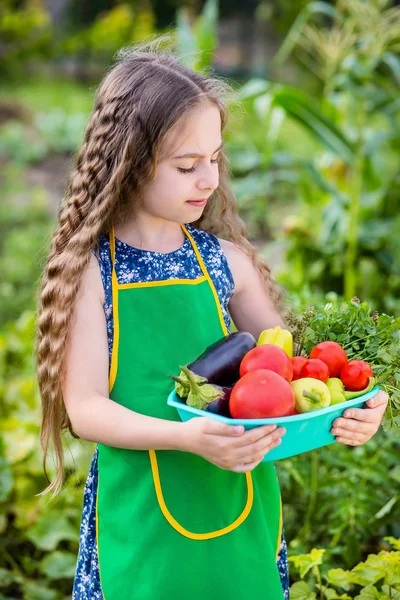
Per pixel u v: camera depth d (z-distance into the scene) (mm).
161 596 1481
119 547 1528
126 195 1575
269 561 1541
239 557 1515
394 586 1824
